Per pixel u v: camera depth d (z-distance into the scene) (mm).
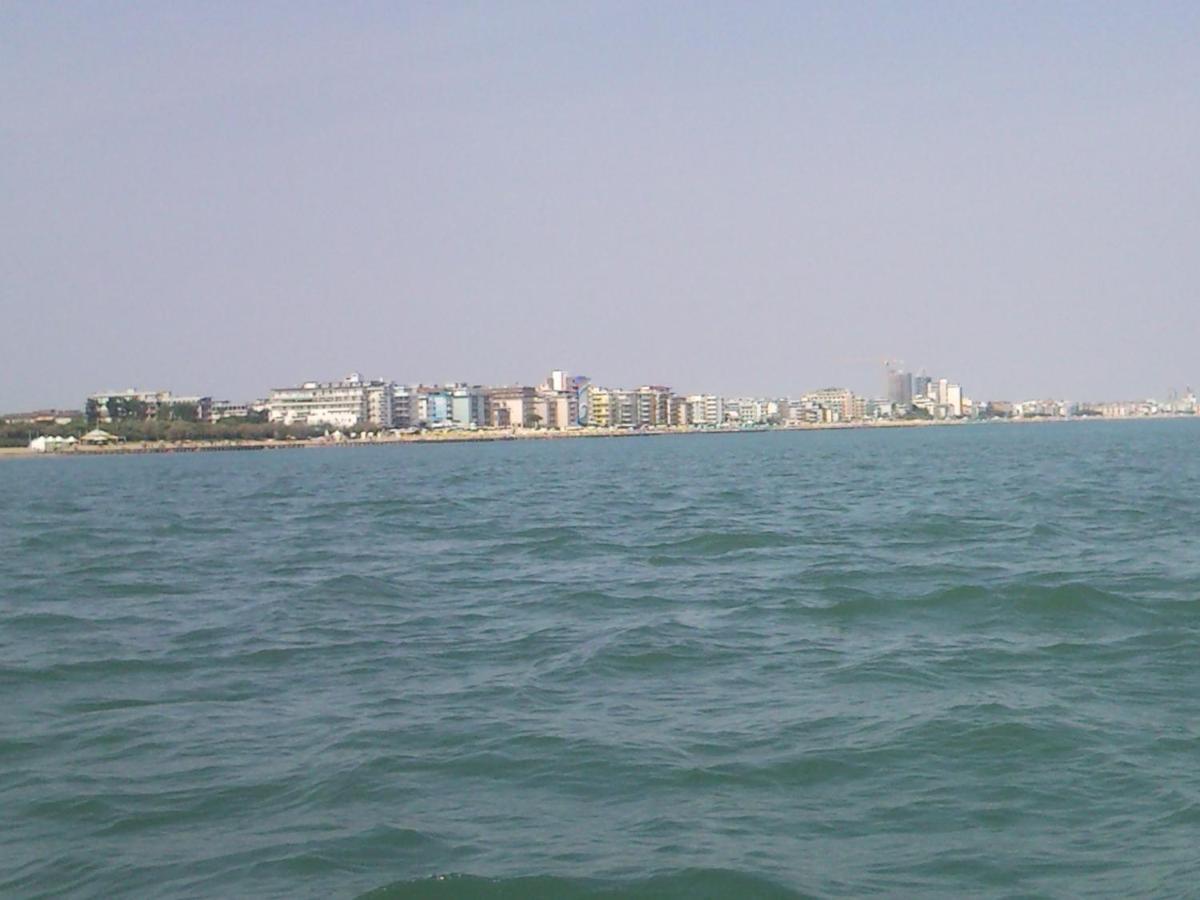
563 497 70875
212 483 104438
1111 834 12469
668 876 11516
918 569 31562
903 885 11344
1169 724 16250
